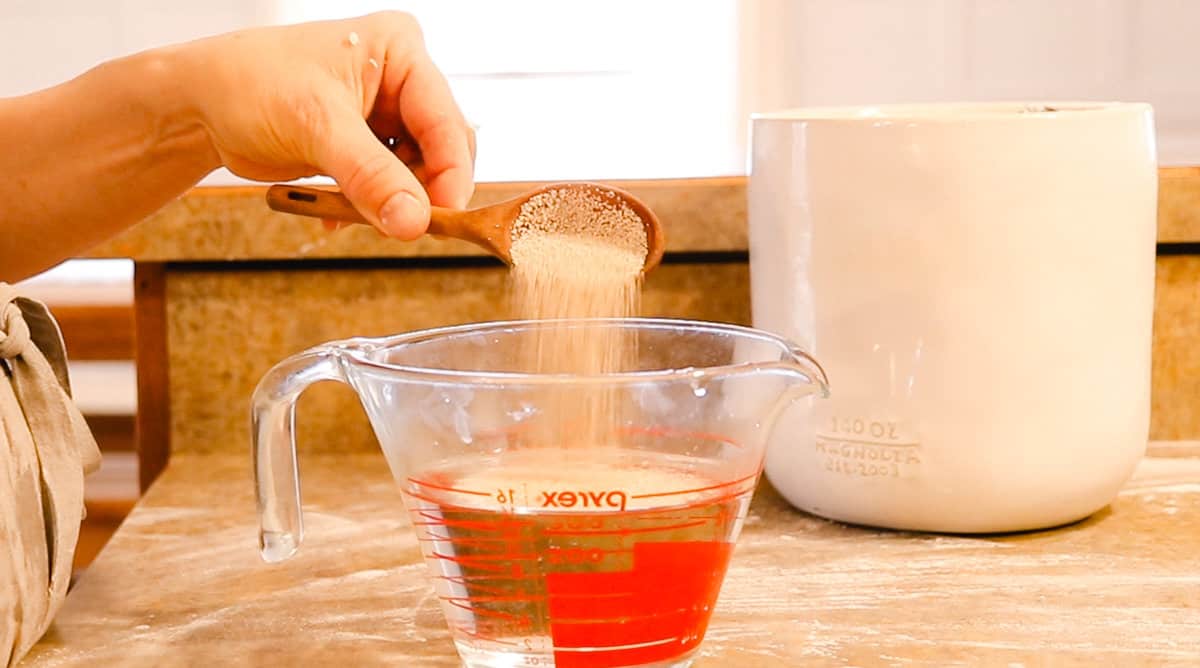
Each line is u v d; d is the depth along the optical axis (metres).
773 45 2.36
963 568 1.03
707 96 2.39
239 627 0.99
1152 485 1.14
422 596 1.02
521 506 0.88
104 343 1.91
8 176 0.99
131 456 1.96
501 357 0.97
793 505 1.11
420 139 1.02
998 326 1.03
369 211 0.91
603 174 2.41
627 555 0.88
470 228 0.96
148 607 1.01
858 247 1.04
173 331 1.24
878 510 1.06
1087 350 1.04
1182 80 2.20
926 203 1.02
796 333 1.07
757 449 0.91
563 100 2.39
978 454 1.04
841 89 2.36
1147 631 0.96
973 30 2.28
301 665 0.95
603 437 0.90
